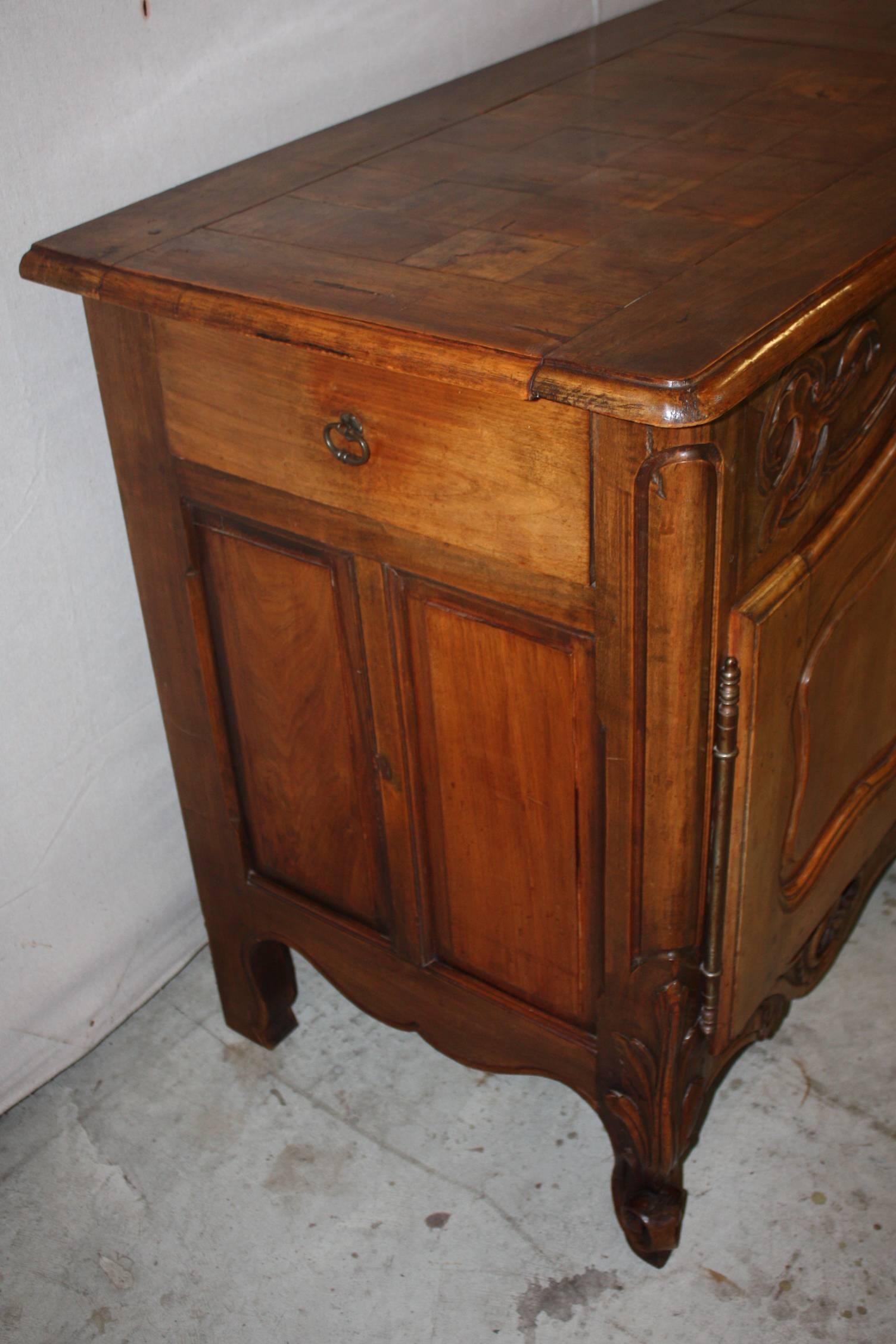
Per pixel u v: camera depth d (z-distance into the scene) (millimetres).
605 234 943
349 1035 1498
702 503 805
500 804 1070
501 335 804
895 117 1130
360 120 1272
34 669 1276
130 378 1060
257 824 1304
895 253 880
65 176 1092
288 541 1057
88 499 1253
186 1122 1409
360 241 980
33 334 1140
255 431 1006
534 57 1404
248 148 1214
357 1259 1265
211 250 994
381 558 998
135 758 1418
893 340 972
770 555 911
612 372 747
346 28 1246
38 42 1032
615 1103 1139
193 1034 1510
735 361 750
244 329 898
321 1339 1198
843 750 1161
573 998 1134
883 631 1143
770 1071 1407
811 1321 1181
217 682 1215
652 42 1409
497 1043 1229
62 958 1430
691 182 1025
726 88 1241
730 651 898
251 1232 1295
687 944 1029
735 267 867
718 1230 1263
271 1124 1400
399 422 908
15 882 1347
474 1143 1368
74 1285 1256
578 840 1029
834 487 972
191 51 1133
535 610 928
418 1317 1211
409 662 1046
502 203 1022
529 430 840
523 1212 1297
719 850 985
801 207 956
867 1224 1256
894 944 1541
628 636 879
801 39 1374
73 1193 1342
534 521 881
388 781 1129
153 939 1534
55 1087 1455
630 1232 1210
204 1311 1227
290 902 1313
